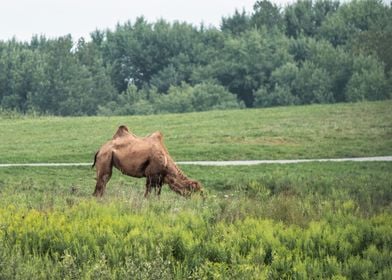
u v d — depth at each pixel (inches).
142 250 1369.3
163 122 7047.2
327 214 1759.4
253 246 1433.3
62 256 1315.2
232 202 2000.5
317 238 1493.6
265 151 4744.1
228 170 3799.2
